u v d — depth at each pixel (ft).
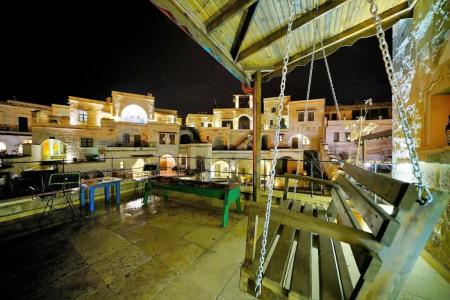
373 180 5.98
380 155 52.06
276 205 15.11
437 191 3.98
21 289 6.95
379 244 3.90
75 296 6.66
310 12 9.17
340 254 6.14
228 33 10.47
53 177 12.77
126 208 15.21
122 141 73.51
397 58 12.25
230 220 12.92
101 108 84.99
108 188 16.94
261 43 11.43
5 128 72.18
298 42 11.79
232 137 92.48
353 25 10.47
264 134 85.92
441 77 7.69
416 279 7.18
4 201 12.76
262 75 15.52
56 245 9.84
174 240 10.32
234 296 6.62
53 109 82.17
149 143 74.38
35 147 58.29
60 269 8.02
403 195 3.94
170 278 7.48
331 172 57.98
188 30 8.90
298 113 81.00
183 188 14.15
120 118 84.74
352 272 7.72
